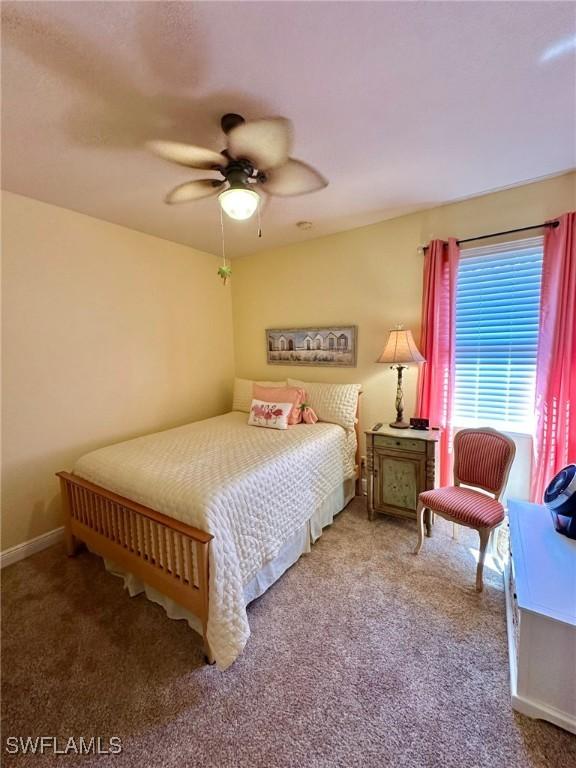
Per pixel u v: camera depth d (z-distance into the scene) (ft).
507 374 8.45
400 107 5.08
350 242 10.34
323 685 4.66
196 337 12.12
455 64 4.28
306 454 7.87
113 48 3.91
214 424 10.41
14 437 7.72
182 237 10.71
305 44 3.93
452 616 5.81
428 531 8.36
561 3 3.51
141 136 5.61
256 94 4.72
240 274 13.10
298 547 7.41
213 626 4.92
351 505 10.03
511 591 5.59
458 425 9.18
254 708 4.40
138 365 10.25
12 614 6.10
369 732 4.08
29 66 4.12
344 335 10.73
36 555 7.95
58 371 8.39
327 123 5.41
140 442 8.52
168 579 5.60
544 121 5.47
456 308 8.70
